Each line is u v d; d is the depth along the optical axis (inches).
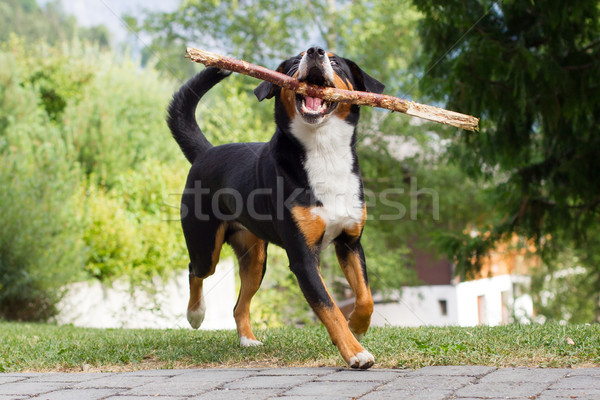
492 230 338.6
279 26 613.3
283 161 137.1
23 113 466.6
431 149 620.1
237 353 141.8
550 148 314.7
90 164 465.7
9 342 170.4
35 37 1190.9
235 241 170.2
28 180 316.2
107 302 347.6
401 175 612.4
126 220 361.1
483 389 96.3
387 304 665.6
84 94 534.6
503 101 277.6
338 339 122.3
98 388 108.0
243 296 167.2
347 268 141.6
